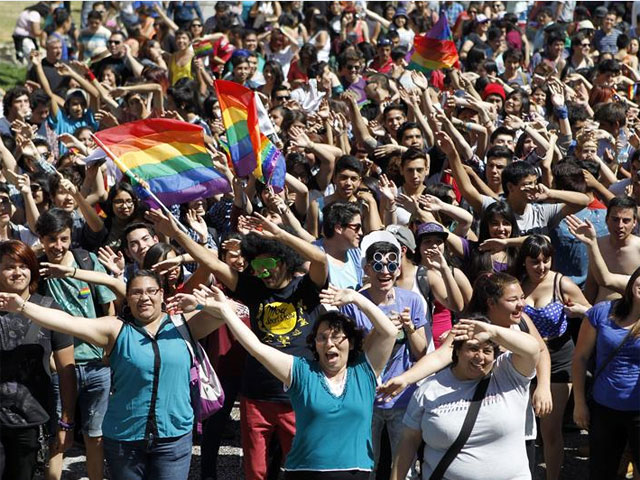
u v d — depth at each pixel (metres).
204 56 20.80
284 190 11.56
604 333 8.41
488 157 12.25
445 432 7.28
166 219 8.58
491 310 7.77
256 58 19.97
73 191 11.01
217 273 8.54
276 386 8.45
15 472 8.23
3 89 23.83
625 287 9.24
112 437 7.86
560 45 22.23
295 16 25.55
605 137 13.85
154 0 24.02
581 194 10.81
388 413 8.45
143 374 7.75
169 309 7.50
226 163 12.10
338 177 11.10
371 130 14.58
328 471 7.32
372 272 8.50
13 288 8.20
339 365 7.36
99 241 11.14
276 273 8.38
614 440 8.45
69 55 23.88
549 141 13.77
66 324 7.68
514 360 7.27
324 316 7.37
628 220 9.96
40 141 13.84
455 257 9.98
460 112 15.95
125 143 10.16
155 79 18.03
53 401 8.70
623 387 8.29
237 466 10.09
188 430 7.98
